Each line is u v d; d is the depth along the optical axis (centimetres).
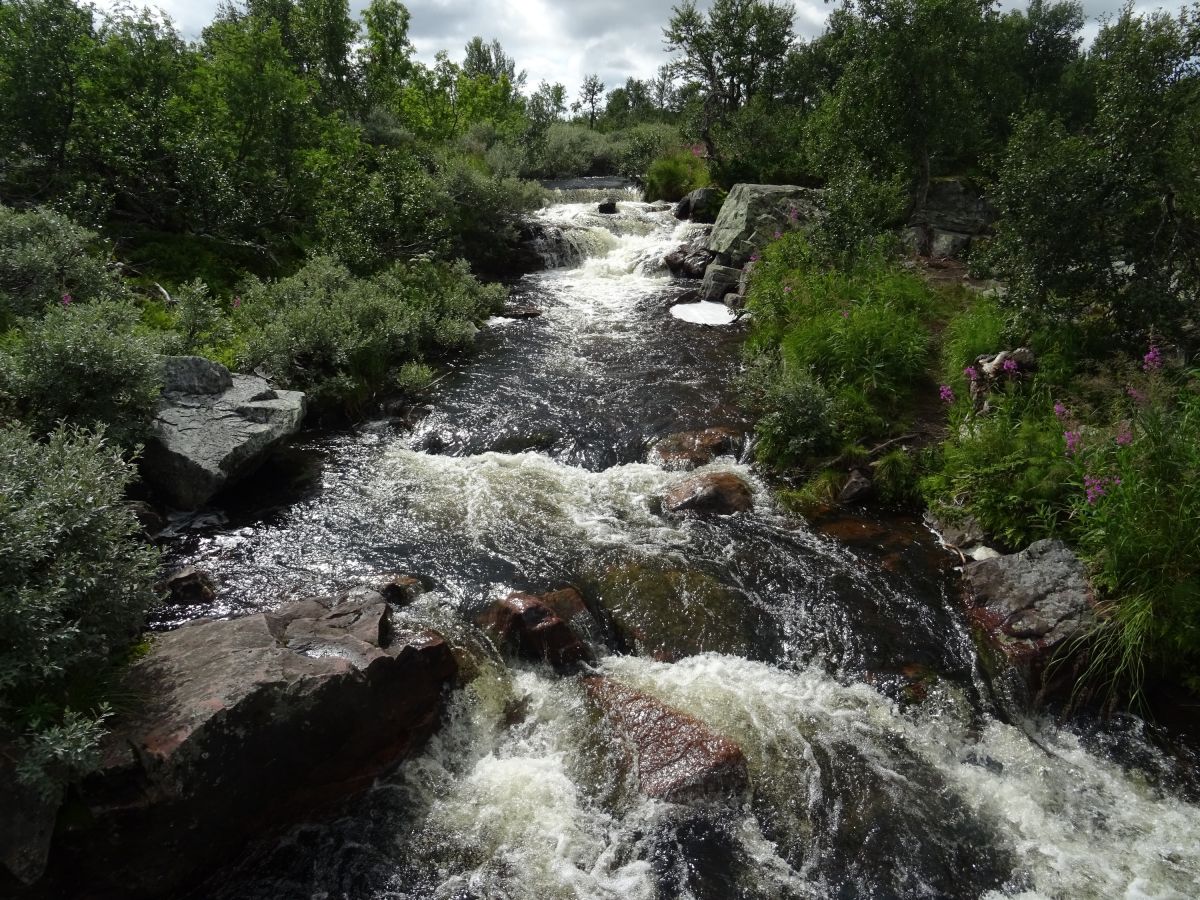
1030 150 962
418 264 1561
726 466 914
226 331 1058
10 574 396
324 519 790
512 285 1822
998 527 732
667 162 2709
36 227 984
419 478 882
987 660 600
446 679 553
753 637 629
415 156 2103
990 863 445
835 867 440
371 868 432
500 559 725
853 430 922
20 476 462
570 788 486
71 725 366
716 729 530
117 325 836
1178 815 478
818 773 500
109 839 374
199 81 1413
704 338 1391
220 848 416
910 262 1499
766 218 1808
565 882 424
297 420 912
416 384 1126
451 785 490
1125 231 901
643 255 1991
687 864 437
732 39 2692
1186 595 564
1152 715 559
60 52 1198
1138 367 862
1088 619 595
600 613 655
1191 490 593
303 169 1539
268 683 432
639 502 837
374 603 573
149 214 1355
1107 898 422
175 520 762
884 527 792
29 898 353
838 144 1766
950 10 1571
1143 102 847
